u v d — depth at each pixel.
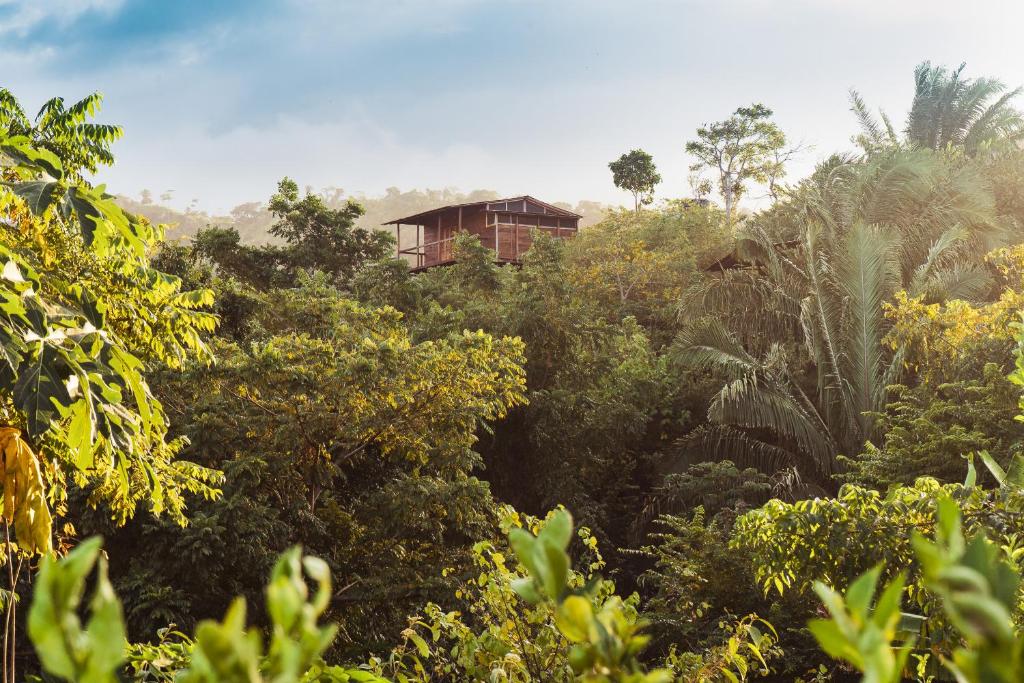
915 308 13.97
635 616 3.62
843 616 0.37
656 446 21.72
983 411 11.68
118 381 5.04
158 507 7.04
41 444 6.08
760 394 16.52
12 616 6.36
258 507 11.79
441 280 26.58
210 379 12.77
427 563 13.47
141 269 6.89
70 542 8.65
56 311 4.99
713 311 19.22
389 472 15.92
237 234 30.05
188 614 10.53
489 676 4.00
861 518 4.84
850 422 16.39
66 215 4.41
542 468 19.55
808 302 17.17
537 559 0.50
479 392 14.96
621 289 30.03
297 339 14.13
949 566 0.33
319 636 0.37
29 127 7.91
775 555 5.03
